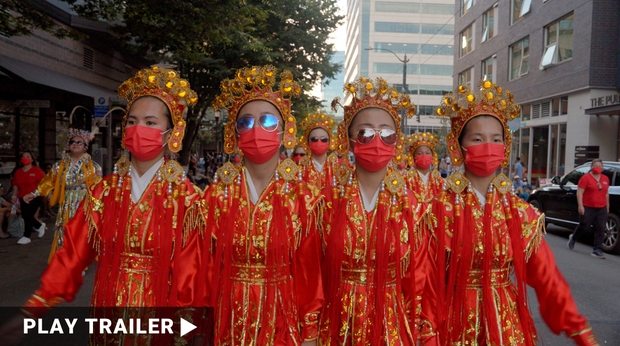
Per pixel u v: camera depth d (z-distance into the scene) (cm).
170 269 207
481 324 202
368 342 199
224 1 803
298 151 611
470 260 205
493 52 1989
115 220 200
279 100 219
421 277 208
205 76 1359
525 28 1708
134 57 1653
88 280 503
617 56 1325
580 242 816
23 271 527
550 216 891
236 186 213
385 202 208
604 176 691
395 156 220
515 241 205
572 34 1430
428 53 5812
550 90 1535
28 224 684
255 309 202
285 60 1617
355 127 214
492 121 216
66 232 201
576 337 197
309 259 212
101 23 1271
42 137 1167
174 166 211
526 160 1748
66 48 1237
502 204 212
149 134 203
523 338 202
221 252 206
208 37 861
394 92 218
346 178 217
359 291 203
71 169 489
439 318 204
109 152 955
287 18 1584
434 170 566
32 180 689
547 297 206
